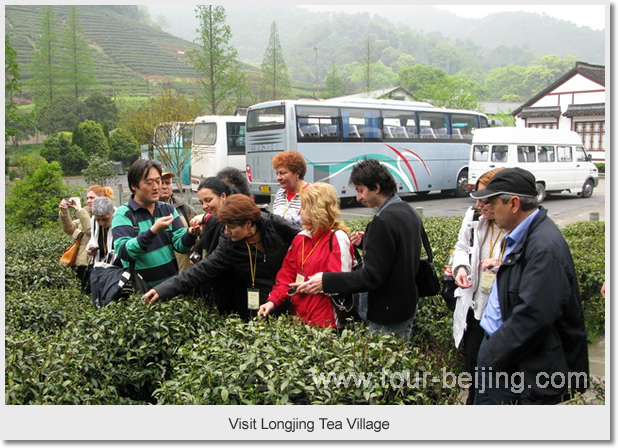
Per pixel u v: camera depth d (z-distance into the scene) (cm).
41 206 1355
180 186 2162
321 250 360
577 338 283
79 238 602
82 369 332
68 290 544
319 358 281
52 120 5291
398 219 343
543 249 271
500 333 276
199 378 279
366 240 347
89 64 6456
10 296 495
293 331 307
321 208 356
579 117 3425
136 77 8731
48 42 6194
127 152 3906
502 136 1858
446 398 301
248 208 361
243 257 379
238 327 313
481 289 350
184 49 11206
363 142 1819
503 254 311
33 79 6172
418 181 1988
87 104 5450
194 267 384
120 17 12406
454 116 2111
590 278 588
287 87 4866
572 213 1700
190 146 2112
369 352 284
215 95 2953
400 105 1938
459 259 364
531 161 1898
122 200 2077
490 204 295
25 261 685
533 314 266
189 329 372
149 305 371
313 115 1703
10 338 344
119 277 424
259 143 1747
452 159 2095
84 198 1484
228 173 488
